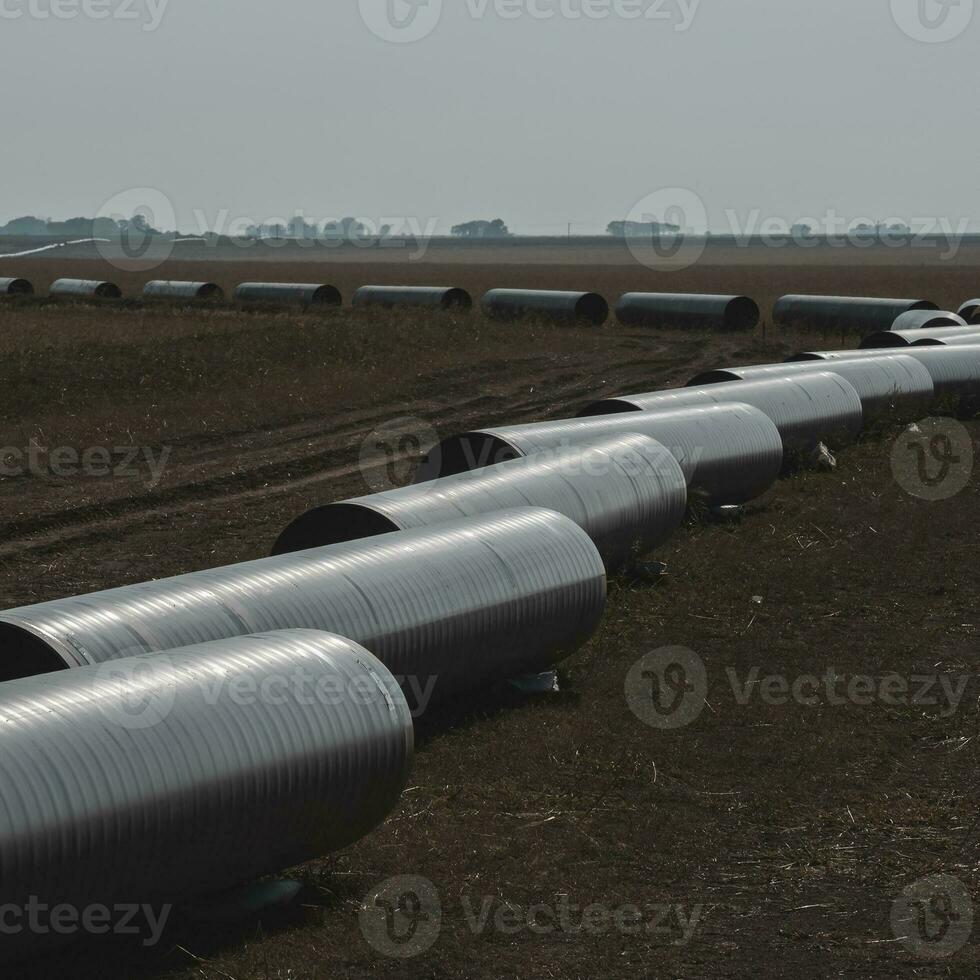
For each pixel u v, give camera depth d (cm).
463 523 1431
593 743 1257
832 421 2656
